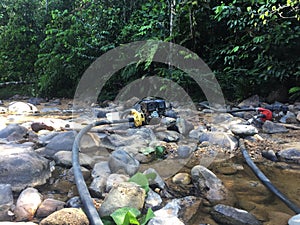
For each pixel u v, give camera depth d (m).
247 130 2.45
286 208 1.30
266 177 1.63
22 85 7.81
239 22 4.46
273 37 4.22
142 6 6.08
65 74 6.40
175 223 1.04
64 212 1.08
